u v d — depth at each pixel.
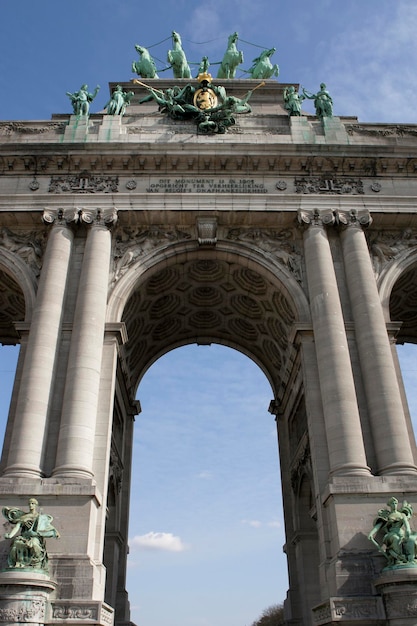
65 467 19.59
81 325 22.75
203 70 33.53
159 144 27.08
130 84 33.56
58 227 25.47
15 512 18.03
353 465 19.86
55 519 18.52
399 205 26.61
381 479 19.45
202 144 27.23
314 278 24.66
